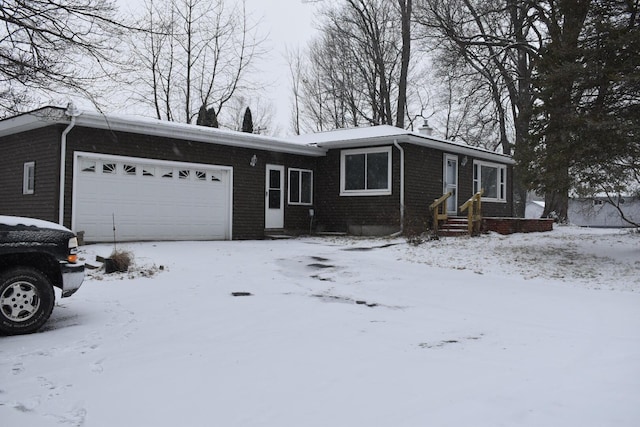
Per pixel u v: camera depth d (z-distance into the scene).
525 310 7.79
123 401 4.08
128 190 14.62
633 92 11.56
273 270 11.04
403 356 5.33
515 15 25.34
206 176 16.47
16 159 14.74
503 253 13.28
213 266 11.30
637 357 5.31
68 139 13.31
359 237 17.75
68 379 4.60
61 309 7.44
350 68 36.28
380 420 3.70
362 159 18.55
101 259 10.71
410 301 8.41
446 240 15.47
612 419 3.72
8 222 6.36
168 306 7.68
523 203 33.75
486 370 4.87
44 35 7.91
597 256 12.79
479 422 3.66
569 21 12.34
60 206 13.12
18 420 3.74
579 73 11.43
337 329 6.50
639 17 12.62
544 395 4.20
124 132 14.37
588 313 7.58
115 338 5.99
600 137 11.09
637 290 9.46
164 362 5.08
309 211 19.52
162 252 12.94
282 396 4.17
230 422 3.68
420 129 22.59
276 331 6.36
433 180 18.70
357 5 33.03
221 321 6.84
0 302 6.02
